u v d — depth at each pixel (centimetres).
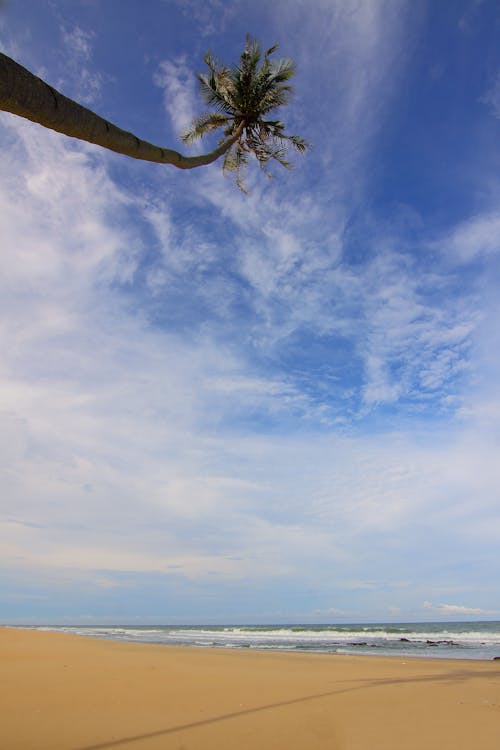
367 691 903
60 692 843
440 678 1132
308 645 3078
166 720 612
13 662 1309
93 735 520
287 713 669
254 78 1238
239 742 493
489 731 555
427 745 490
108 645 2073
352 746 485
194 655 1753
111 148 486
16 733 527
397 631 5506
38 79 354
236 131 1172
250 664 1476
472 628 7412
